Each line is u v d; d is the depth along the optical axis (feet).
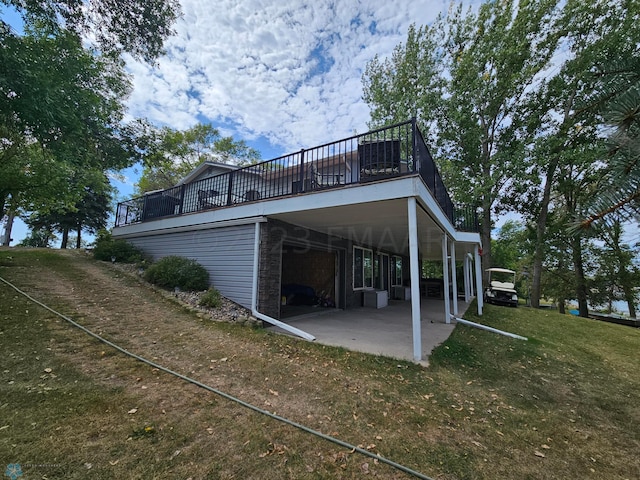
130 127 27.68
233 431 8.09
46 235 76.95
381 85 57.16
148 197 35.73
